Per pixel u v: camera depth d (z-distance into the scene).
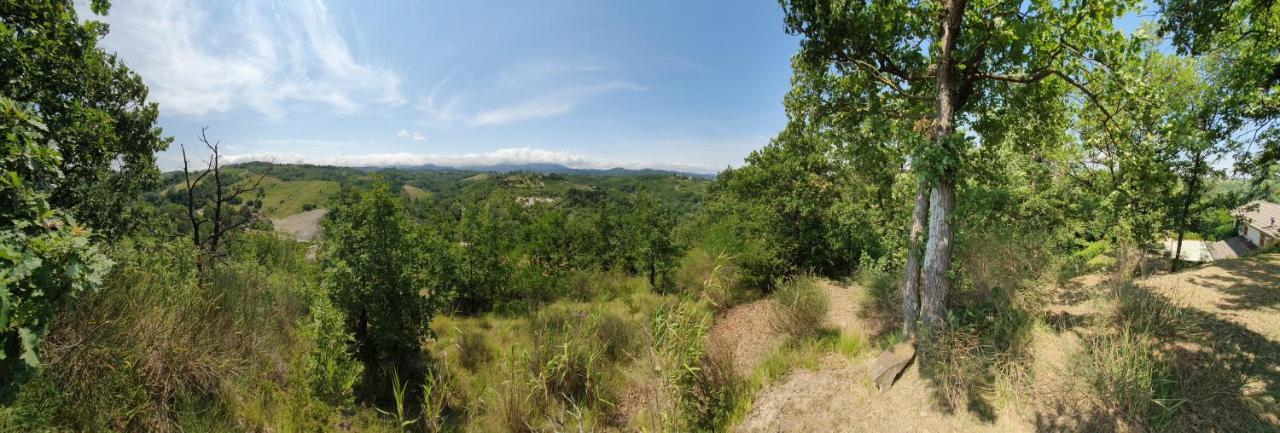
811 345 7.12
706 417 5.55
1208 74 8.66
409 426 5.94
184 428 4.22
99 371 4.05
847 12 6.05
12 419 3.10
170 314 4.76
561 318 10.07
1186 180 9.75
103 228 9.70
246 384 5.13
